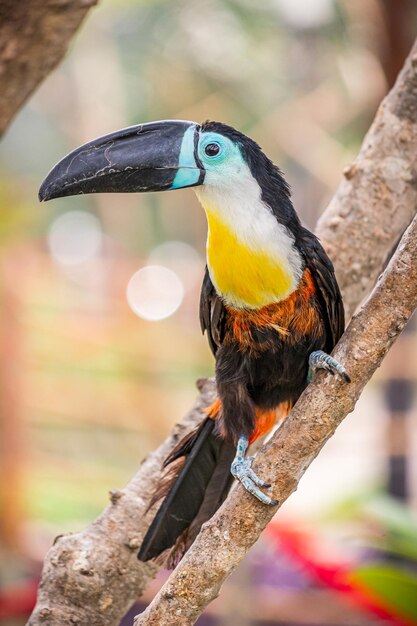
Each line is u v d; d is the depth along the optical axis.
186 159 6.63
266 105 18.58
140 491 7.63
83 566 7.27
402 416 13.09
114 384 15.09
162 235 23.83
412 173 8.16
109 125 21.77
